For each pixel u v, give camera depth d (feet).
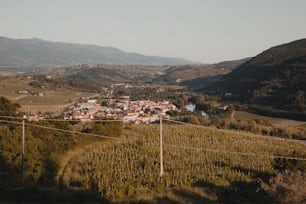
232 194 92.79
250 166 128.06
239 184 102.47
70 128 165.99
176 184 99.40
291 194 77.87
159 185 94.43
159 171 112.98
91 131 168.55
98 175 102.47
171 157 139.33
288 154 138.82
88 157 132.98
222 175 114.32
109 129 173.99
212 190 94.73
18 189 85.76
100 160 128.36
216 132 195.11
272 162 130.11
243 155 145.18
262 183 102.73
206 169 119.96
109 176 105.29
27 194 82.79
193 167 124.06
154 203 80.48
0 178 97.81
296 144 177.88
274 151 154.51
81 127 179.93
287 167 116.26
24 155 98.22
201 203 82.99
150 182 97.86
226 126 230.07
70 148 150.00
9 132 106.83
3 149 102.06
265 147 162.91
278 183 81.41
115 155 137.90
